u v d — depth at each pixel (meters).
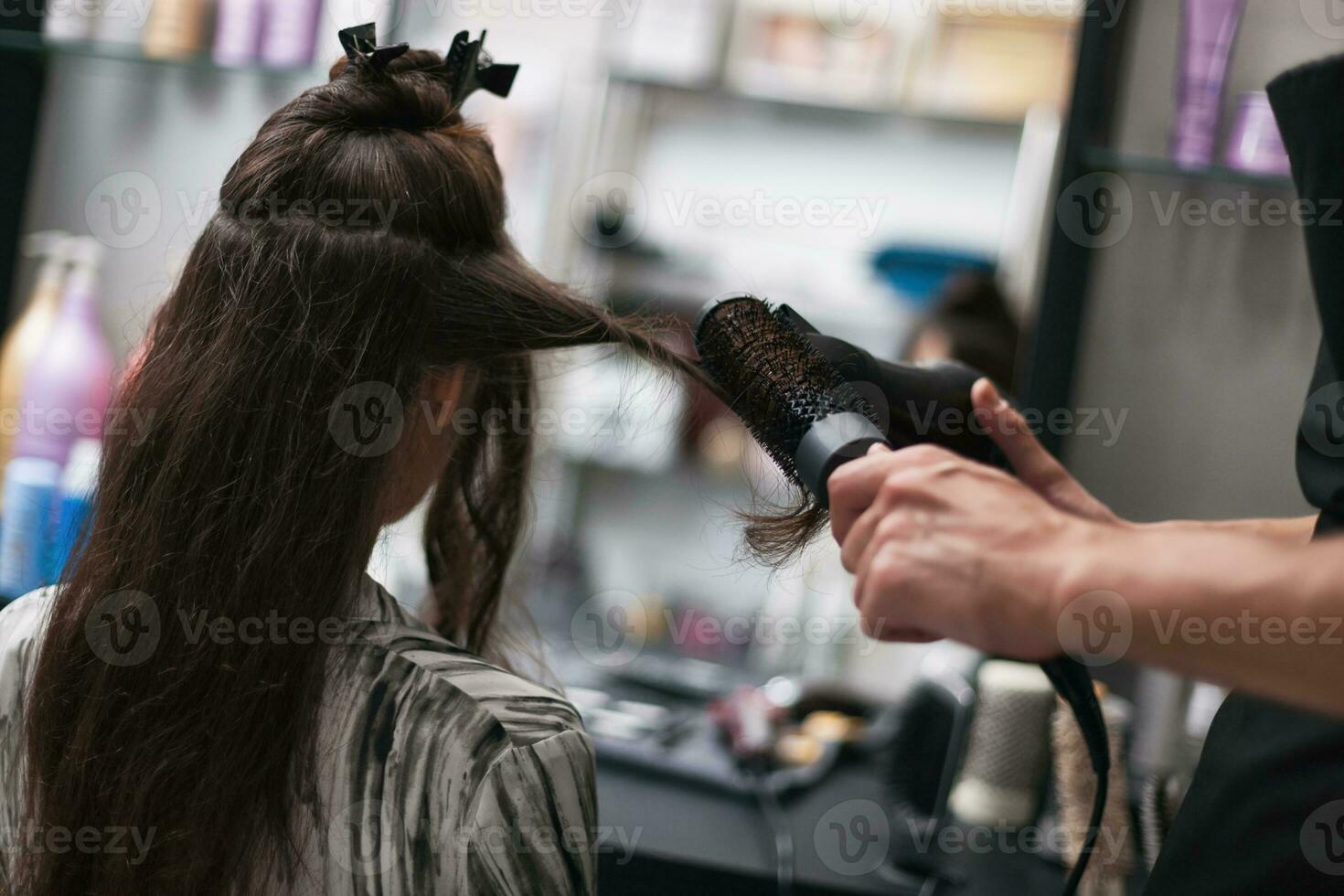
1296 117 0.48
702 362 0.55
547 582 1.73
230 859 0.51
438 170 0.54
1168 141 1.12
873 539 0.37
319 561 0.51
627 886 0.85
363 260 0.52
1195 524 0.58
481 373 0.64
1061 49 1.66
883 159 1.74
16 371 1.17
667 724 1.16
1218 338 1.18
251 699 0.50
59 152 1.38
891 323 1.74
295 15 1.22
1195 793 0.53
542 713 0.51
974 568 0.35
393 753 0.50
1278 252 1.16
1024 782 0.96
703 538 1.73
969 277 1.51
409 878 0.49
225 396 0.52
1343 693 0.33
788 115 1.75
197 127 1.36
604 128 1.75
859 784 1.07
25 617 0.59
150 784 0.51
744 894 0.84
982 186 1.71
